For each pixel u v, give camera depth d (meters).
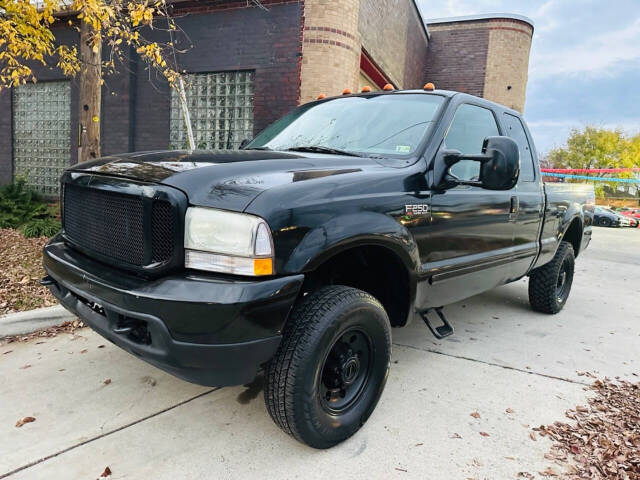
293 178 2.19
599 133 39.25
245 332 1.87
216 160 2.32
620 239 15.62
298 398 2.08
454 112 3.16
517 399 2.96
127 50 9.39
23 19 5.01
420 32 16.73
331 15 8.54
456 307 5.13
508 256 3.67
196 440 2.36
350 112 3.37
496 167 2.58
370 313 2.34
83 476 2.05
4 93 10.76
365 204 2.33
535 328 4.50
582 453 2.38
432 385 3.10
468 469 2.22
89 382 2.90
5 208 8.19
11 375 2.95
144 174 2.09
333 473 2.15
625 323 4.86
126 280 2.03
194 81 9.47
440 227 2.84
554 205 4.45
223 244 1.90
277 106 8.90
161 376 3.02
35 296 4.17
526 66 18.92
